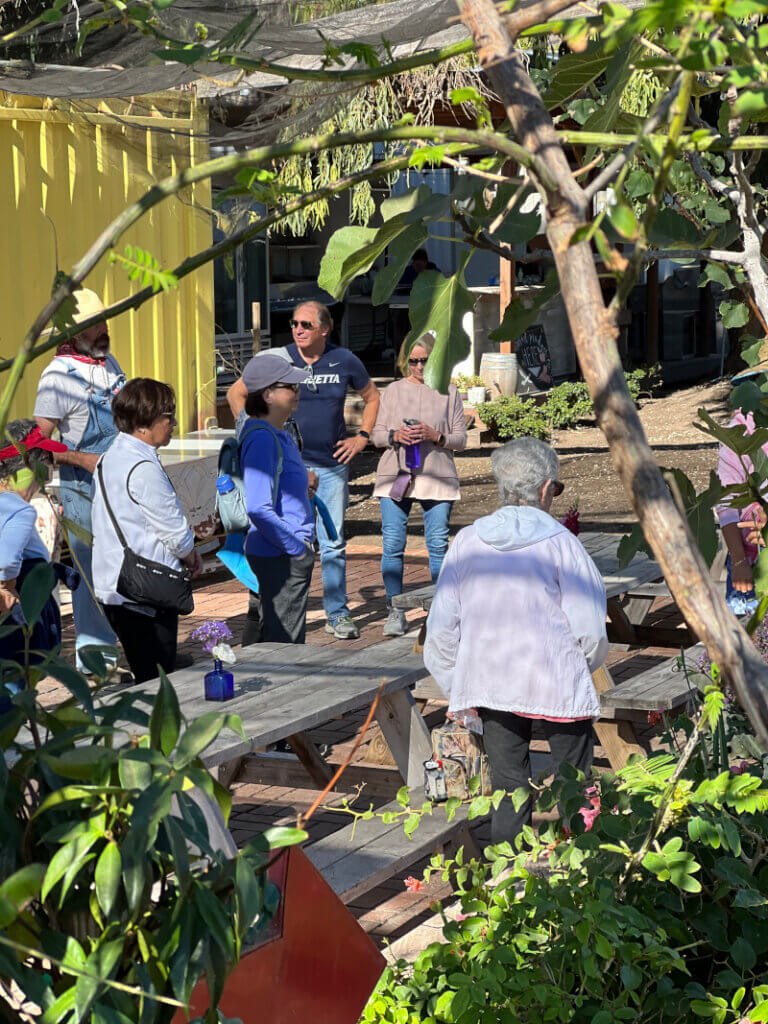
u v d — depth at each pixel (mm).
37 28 3445
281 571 6227
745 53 869
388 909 4859
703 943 3025
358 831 4527
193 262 1153
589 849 2893
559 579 4199
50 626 4863
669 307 24938
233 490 6293
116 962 1119
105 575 5633
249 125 3754
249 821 5730
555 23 1001
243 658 5465
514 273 18406
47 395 6863
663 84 1318
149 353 10859
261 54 2691
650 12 797
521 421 18344
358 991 1964
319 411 8211
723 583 7160
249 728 4402
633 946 2674
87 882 1235
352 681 5062
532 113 951
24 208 9625
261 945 1825
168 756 1164
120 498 5566
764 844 3008
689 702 4496
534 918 2863
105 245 965
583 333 865
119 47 3492
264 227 1138
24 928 1142
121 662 7133
